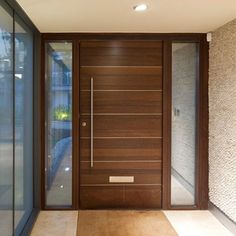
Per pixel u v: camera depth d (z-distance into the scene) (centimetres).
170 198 414
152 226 361
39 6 287
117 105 409
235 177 332
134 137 412
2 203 268
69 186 415
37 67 395
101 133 410
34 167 400
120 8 294
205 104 409
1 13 255
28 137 374
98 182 412
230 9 298
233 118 335
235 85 329
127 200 414
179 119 421
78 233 341
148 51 407
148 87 409
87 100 407
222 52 362
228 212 351
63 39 400
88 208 413
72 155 409
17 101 316
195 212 406
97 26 365
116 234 339
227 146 351
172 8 295
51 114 412
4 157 270
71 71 406
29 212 381
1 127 260
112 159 412
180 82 417
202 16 322
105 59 405
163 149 412
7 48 274
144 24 356
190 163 428
